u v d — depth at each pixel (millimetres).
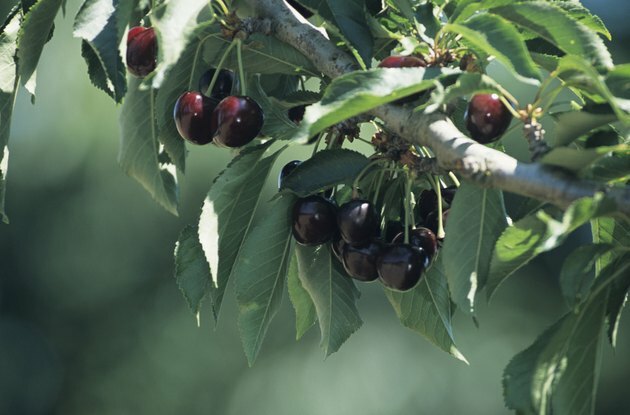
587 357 1309
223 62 1438
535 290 3777
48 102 3451
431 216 1443
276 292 1427
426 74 1303
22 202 3586
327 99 1290
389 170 1418
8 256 3678
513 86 2908
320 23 1505
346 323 1450
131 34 1430
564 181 1269
